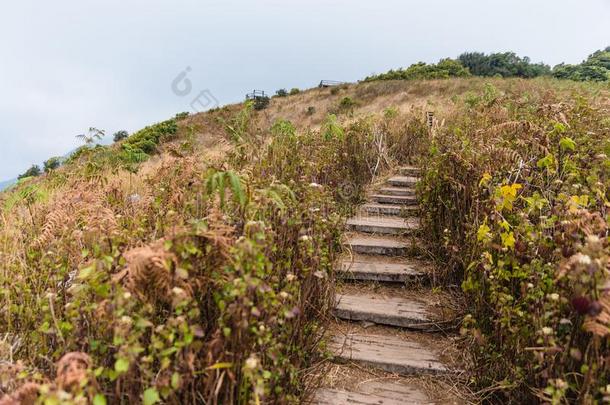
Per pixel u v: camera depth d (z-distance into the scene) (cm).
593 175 297
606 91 899
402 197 624
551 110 478
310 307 326
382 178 744
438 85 2652
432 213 452
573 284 203
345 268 430
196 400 196
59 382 147
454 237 397
